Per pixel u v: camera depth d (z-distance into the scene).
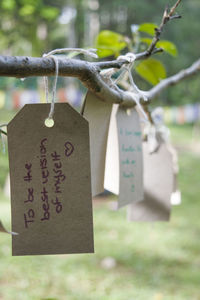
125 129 0.91
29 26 4.93
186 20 17.02
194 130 13.35
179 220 4.64
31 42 4.92
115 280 2.96
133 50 1.24
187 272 3.11
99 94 0.72
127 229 4.23
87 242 0.68
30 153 0.67
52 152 0.67
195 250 3.61
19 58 0.53
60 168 0.67
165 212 1.20
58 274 3.05
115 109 0.92
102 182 0.84
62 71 0.59
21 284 2.84
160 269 3.18
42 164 0.67
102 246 3.72
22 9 4.61
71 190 0.68
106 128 0.83
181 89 17.55
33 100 5.26
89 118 0.77
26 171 0.67
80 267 3.20
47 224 0.68
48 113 0.66
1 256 3.37
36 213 0.68
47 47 6.55
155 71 1.20
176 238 3.94
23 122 0.67
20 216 0.68
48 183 0.68
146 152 1.22
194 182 6.99
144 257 3.43
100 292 2.77
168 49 1.20
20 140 0.67
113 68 0.75
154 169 1.21
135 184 0.95
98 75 0.68
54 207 0.68
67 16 11.89
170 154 1.20
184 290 2.79
